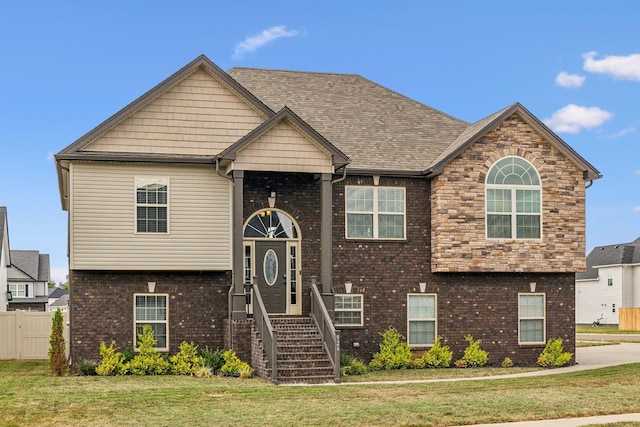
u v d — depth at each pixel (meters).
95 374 21.78
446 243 24.58
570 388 17.94
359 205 24.89
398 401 15.94
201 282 23.31
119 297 22.69
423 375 22.12
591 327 64.38
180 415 14.30
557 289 25.88
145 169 22.83
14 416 14.26
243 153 22.31
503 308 25.47
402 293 24.89
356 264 24.62
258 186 24.08
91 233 22.27
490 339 25.28
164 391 17.45
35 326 28.92
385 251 24.88
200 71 23.56
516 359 25.36
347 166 24.62
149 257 22.61
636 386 18.20
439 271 24.61
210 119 23.52
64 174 23.73
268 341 20.36
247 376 20.91
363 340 24.47
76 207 22.23
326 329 21.42
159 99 23.22
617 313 66.50
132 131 22.92
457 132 27.98
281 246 24.22
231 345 22.23
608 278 67.94
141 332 22.80
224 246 23.16
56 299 84.88
